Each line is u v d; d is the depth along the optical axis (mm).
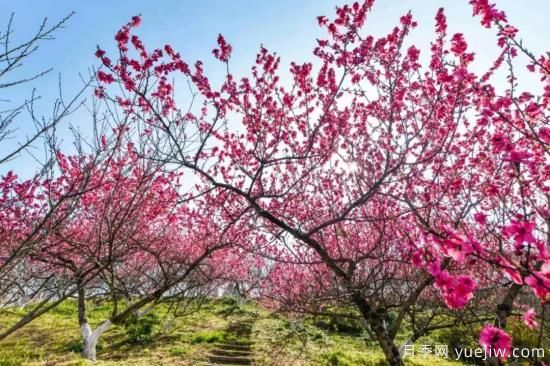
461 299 2893
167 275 5934
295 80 6723
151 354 12492
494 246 4840
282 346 13703
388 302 8023
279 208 8539
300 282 12852
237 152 8602
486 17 3885
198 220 11219
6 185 6883
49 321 16297
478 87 4523
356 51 6059
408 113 6250
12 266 4297
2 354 11445
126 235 5867
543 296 2709
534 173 4852
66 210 4816
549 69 4504
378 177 6543
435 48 5848
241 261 18500
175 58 5902
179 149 5617
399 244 7219
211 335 14961
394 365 5336
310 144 6094
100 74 5320
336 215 7371
